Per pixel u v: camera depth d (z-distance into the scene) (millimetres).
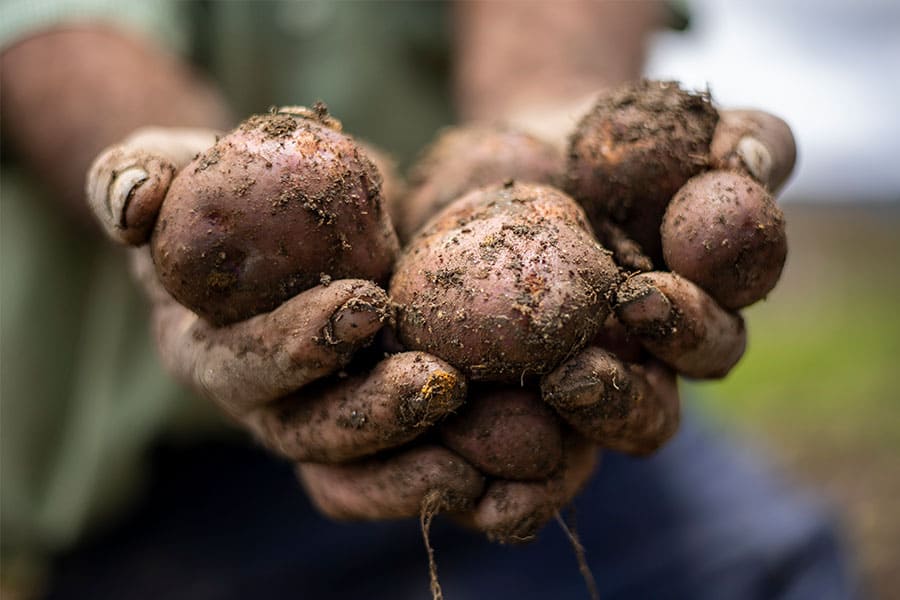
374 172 487
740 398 1663
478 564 798
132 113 641
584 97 653
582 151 516
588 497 827
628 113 513
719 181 491
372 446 468
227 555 770
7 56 661
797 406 1593
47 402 733
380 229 484
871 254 2756
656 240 512
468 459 472
